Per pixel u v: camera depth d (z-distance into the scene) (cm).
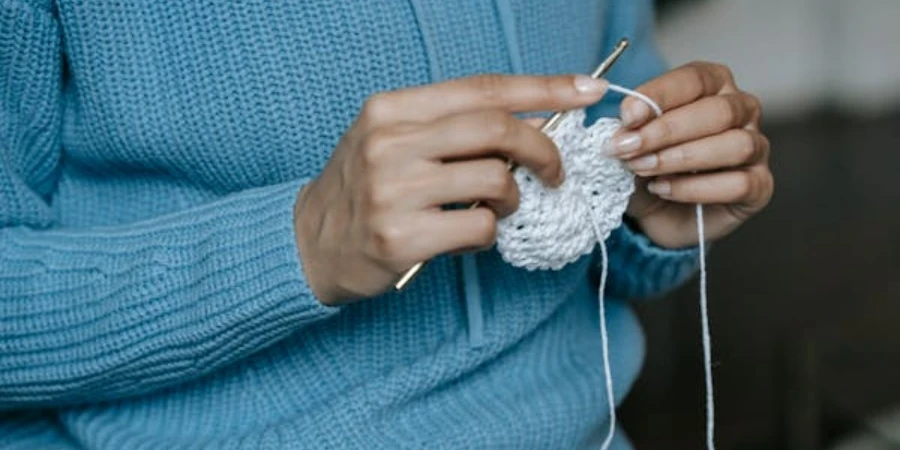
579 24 88
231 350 74
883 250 215
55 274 77
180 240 75
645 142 75
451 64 80
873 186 221
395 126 65
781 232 213
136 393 80
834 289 211
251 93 77
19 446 86
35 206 80
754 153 81
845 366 208
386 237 65
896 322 211
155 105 77
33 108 79
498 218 70
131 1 76
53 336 76
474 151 65
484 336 82
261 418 81
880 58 244
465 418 81
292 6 76
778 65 238
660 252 92
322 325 81
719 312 205
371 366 82
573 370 89
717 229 90
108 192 84
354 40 77
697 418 203
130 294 74
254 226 72
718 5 228
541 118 81
